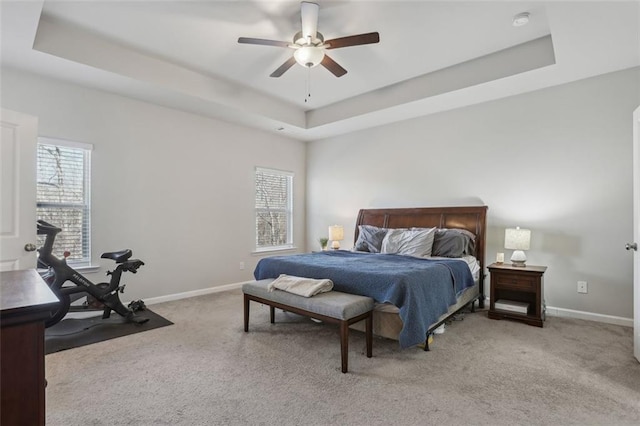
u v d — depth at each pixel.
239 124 5.05
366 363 2.44
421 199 4.73
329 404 1.91
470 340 2.89
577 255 3.53
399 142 4.95
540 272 3.26
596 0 2.24
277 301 2.80
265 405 1.90
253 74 3.89
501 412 1.83
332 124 5.07
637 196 2.44
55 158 3.46
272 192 5.70
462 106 4.30
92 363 2.44
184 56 3.46
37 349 0.86
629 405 1.89
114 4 2.58
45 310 0.87
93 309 3.42
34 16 2.39
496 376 2.24
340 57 3.46
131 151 3.96
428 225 4.48
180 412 1.84
